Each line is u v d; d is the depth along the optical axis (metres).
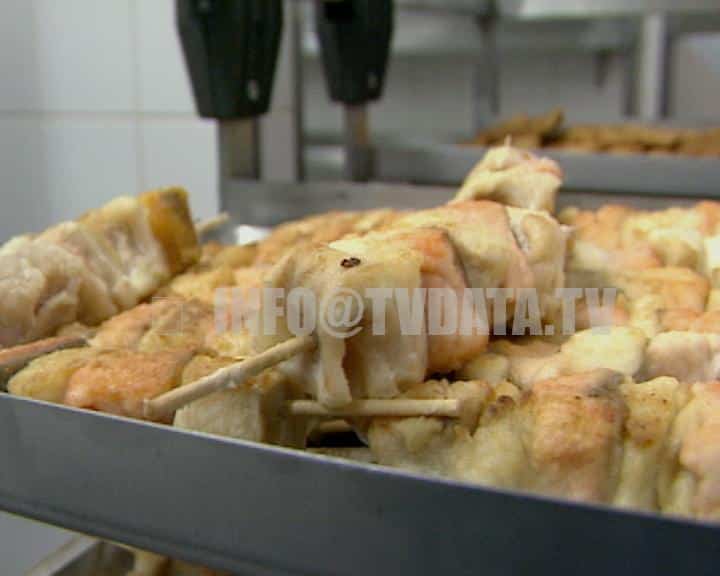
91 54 0.61
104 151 0.62
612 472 0.24
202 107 0.50
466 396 0.25
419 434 0.25
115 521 0.25
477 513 0.21
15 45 0.62
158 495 0.24
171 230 0.37
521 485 0.24
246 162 0.55
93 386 0.27
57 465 0.25
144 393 0.26
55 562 0.38
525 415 0.24
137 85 0.60
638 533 0.20
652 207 0.47
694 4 0.87
